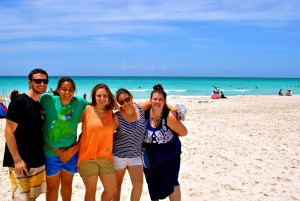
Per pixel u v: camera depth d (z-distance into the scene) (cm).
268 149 955
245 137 1127
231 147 976
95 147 451
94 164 455
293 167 776
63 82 429
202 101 2895
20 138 414
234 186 649
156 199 498
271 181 678
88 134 450
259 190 627
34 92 421
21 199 421
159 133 476
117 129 473
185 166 781
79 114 454
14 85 8088
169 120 476
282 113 1873
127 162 479
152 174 496
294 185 655
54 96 444
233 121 1513
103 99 448
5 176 698
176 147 494
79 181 677
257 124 1423
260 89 7212
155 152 484
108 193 470
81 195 598
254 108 2219
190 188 636
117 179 490
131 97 469
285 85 9825
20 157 416
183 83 10744
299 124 1427
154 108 470
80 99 460
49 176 451
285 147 982
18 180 419
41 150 434
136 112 475
